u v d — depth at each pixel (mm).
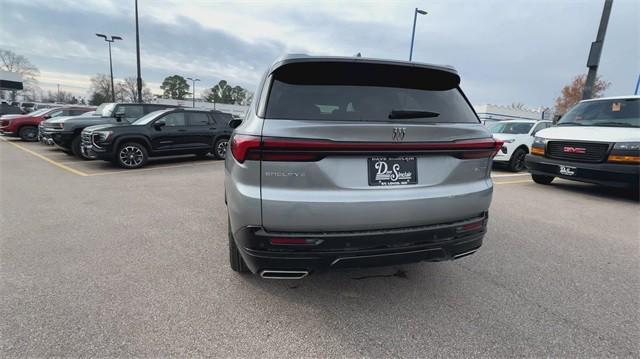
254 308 2467
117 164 9234
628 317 2439
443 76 2664
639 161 5453
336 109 2238
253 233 2061
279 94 2234
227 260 3250
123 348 2031
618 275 3098
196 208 5016
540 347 2109
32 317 2305
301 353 2025
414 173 2244
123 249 3479
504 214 5039
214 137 10367
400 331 2240
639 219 4887
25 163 9414
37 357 1945
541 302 2619
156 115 9391
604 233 4250
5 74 38969
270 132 2002
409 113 2303
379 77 2479
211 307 2467
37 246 3521
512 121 10422
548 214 5070
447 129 2275
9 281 2783
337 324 2305
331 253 2090
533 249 3680
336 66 2393
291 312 2430
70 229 4051
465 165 2396
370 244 2139
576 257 3486
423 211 2244
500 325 2320
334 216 2057
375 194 2135
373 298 2631
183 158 11234
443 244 2332
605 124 6398
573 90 38125
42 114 16438
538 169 6883
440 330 2256
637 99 6273
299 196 2021
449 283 2891
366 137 2080
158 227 4160
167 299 2559
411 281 2912
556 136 6574
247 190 2047
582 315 2457
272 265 2100
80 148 10258
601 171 5836
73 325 2229
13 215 4574
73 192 5961
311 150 2006
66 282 2781
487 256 3475
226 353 2014
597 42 10945
